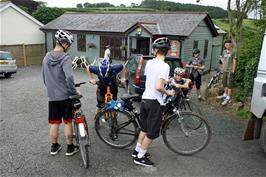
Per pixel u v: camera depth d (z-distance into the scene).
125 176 3.92
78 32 20.45
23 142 5.06
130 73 8.47
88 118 6.68
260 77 4.54
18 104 8.20
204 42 17.73
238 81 8.34
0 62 14.14
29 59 22.14
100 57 19.59
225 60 7.94
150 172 4.04
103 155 4.57
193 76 8.64
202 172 4.05
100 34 19.05
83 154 4.19
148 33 15.84
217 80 9.39
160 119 4.05
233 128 5.98
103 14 21.91
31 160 4.34
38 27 23.55
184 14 17.92
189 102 6.15
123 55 17.81
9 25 21.45
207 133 4.48
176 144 4.76
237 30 9.55
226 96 7.92
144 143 4.14
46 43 23.05
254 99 4.63
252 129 4.85
